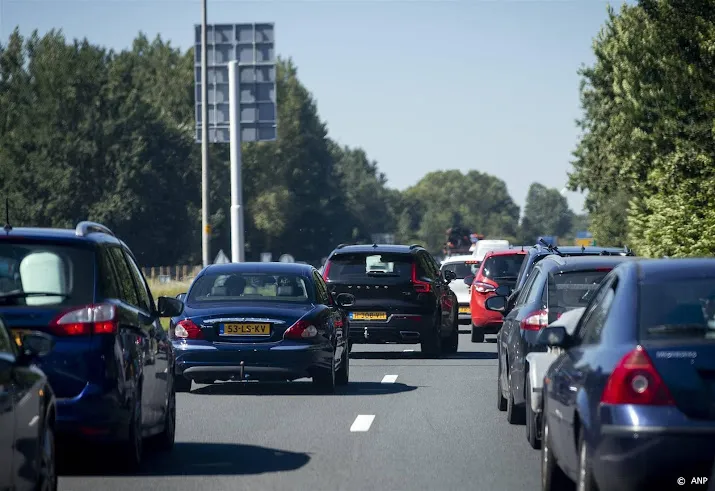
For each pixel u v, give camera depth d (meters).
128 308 27.19
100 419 25.38
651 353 19.05
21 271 26.11
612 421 18.89
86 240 26.66
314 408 40.03
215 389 46.78
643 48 112.12
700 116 107.94
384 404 41.16
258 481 25.83
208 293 45.31
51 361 25.28
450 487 25.11
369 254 63.28
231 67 116.25
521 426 35.25
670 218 101.75
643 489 18.78
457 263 94.75
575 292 33.03
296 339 43.44
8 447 19.11
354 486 25.23
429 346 63.22
